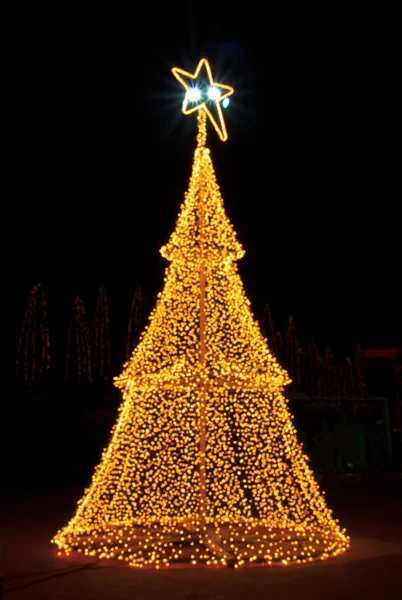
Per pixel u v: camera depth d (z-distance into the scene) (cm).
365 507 1313
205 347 853
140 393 891
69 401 1864
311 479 874
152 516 1015
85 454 1848
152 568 706
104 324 1792
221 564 718
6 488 1745
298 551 787
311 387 2169
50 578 660
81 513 857
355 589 605
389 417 2333
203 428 847
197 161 931
